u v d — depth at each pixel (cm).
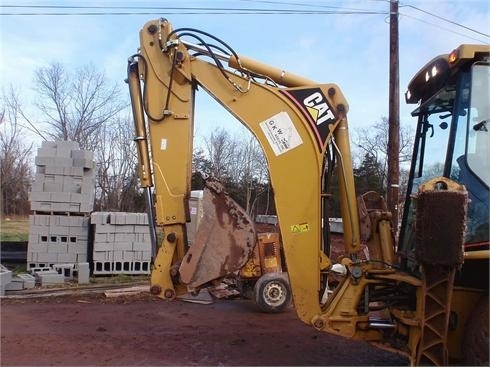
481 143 512
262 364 604
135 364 603
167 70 592
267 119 572
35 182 1303
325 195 577
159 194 584
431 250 473
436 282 495
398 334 539
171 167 586
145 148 597
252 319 868
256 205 3819
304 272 549
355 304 546
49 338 721
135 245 1330
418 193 484
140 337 732
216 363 608
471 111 512
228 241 557
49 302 1013
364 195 655
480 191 502
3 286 1075
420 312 504
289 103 572
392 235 600
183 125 588
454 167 523
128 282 1235
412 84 621
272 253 948
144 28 599
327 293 618
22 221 3675
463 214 469
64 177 1315
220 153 3944
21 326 800
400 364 606
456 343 511
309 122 568
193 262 557
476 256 488
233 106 579
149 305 989
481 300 501
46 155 1312
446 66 536
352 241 575
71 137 3447
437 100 575
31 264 1290
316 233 552
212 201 561
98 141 3488
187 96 590
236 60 584
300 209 556
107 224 1312
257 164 3872
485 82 514
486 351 478
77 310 937
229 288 1080
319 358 632
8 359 620
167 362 612
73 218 1312
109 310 939
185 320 859
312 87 575
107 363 607
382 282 548
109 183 3484
